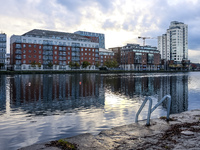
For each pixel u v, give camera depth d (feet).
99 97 70.79
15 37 331.57
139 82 142.31
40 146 17.01
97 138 19.61
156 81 154.40
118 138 19.60
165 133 20.85
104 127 34.45
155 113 45.80
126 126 23.75
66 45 387.96
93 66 428.97
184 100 66.08
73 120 38.99
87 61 405.59
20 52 335.67
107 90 93.04
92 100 64.23
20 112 46.47
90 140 19.01
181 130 21.77
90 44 423.23
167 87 109.40
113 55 503.61
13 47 339.77
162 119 27.09
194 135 19.95
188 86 115.14
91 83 129.29
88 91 88.33
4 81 142.61
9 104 57.00
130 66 517.55
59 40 379.76
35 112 46.50
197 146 16.99
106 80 159.12
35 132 31.76
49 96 72.74
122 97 71.46
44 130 32.76
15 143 27.14
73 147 16.79
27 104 57.06
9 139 28.66
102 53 483.10
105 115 43.32
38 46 354.74
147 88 103.40
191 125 23.86
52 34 383.86
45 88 98.73
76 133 31.30
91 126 35.01
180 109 51.24
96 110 48.67
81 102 60.49
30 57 345.92
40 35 361.51
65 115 43.32
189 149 16.35
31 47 346.54
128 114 44.32
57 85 114.11
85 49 416.46
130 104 57.16
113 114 44.27
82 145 17.71
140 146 17.43
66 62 389.80
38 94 77.97
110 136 20.21
